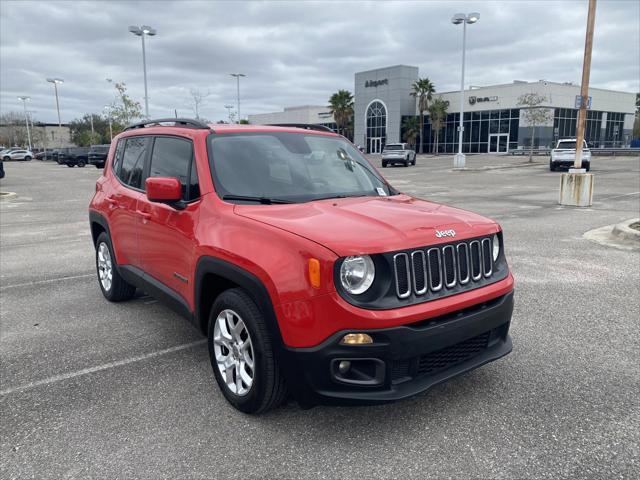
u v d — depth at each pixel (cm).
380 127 6612
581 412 329
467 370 313
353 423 321
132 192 482
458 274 310
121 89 4619
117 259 518
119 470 278
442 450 291
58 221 1252
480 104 5831
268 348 303
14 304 573
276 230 304
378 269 282
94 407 345
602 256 763
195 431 314
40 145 10962
